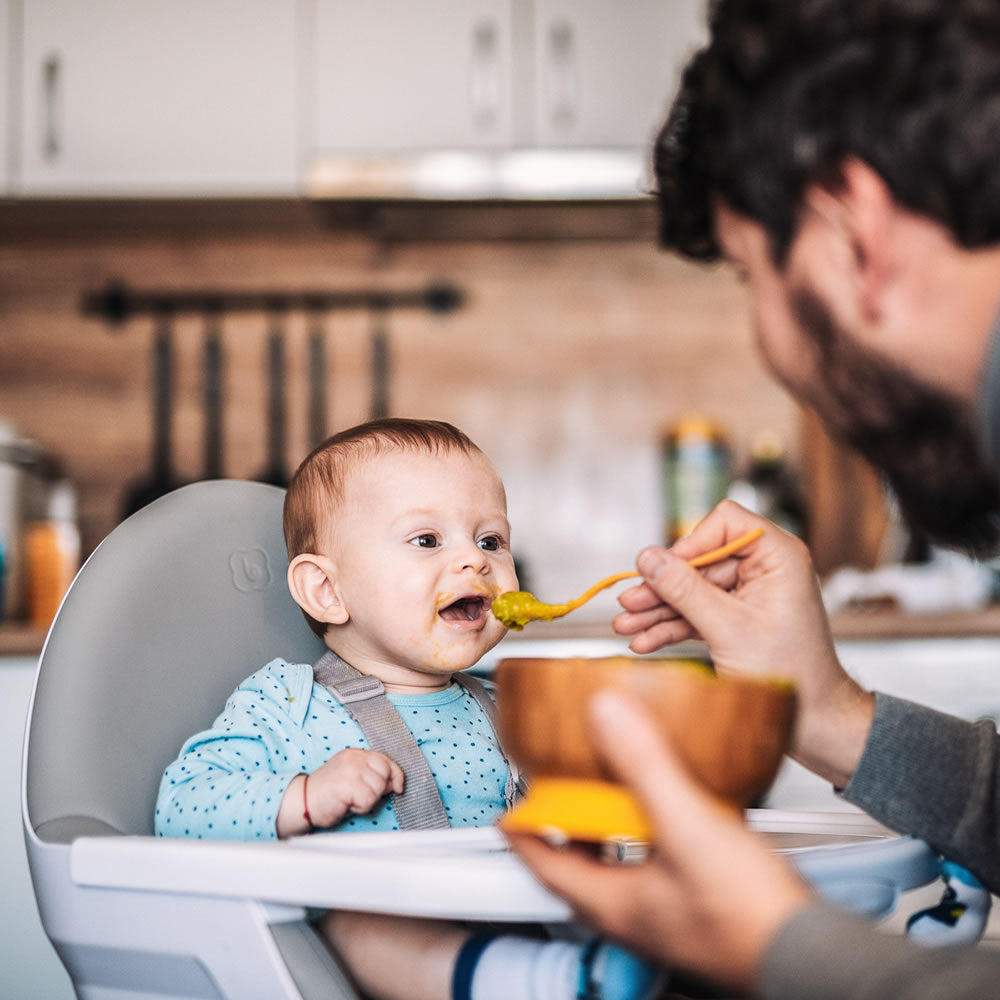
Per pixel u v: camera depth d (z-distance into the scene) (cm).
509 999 62
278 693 89
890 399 53
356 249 233
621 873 49
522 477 231
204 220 221
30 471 201
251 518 97
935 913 71
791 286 53
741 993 46
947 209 48
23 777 73
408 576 96
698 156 57
